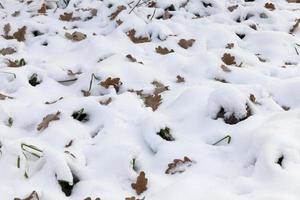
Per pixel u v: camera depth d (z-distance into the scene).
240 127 3.33
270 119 3.34
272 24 5.48
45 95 4.14
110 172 3.03
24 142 3.21
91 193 2.84
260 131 3.09
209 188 2.75
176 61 4.57
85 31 5.61
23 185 2.86
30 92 4.12
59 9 6.39
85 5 6.40
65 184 2.91
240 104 3.43
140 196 2.82
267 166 2.80
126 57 4.68
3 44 5.25
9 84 4.24
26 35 5.53
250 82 4.14
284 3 6.18
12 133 3.52
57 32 5.54
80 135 3.44
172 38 5.16
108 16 5.94
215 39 5.16
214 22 5.60
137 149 3.20
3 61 4.77
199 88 3.88
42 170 2.97
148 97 3.88
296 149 2.88
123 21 5.56
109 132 3.44
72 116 3.65
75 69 4.64
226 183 2.80
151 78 4.30
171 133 3.43
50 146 3.29
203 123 3.50
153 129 3.36
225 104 3.46
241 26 5.32
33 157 3.15
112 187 2.90
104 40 5.04
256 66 4.54
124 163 3.07
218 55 4.69
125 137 3.37
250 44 5.08
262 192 2.65
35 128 3.59
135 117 3.63
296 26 5.39
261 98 3.81
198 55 4.59
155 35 5.26
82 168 3.03
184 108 3.71
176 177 2.96
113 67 4.36
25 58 4.84
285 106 3.84
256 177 2.79
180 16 5.73
